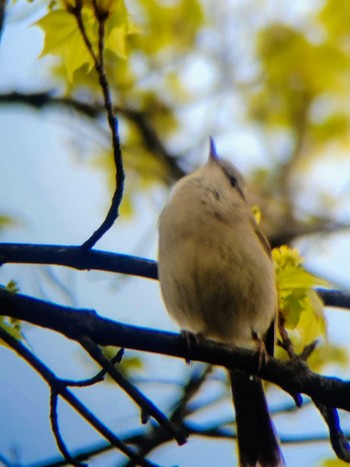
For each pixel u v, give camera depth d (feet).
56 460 33.17
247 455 31.12
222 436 37.11
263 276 29.81
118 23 26.45
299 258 30.96
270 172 52.31
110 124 24.02
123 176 24.93
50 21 26.30
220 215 30.30
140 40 52.08
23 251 28.09
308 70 52.31
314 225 50.34
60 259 28.02
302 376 25.38
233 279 29.71
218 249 29.76
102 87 23.72
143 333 24.86
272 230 50.03
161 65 52.80
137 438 37.50
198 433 37.32
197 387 38.81
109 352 39.29
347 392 25.00
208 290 29.84
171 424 22.53
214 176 31.65
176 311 30.35
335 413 26.16
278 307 29.19
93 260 30.40
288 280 29.55
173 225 30.19
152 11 52.03
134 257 31.09
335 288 36.09
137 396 22.80
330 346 38.96
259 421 31.45
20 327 26.86
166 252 30.04
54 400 23.12
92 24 26.30
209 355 25.48
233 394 31.89
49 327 23.99
